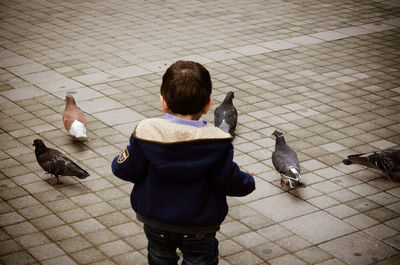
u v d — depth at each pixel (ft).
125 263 15.97
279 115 27.78
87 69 34.22
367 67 35.50
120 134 25.34
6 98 29.32
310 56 37.60
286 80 32.89
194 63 8.66
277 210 19.20
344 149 24.07
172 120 8.51
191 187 8.45
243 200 19.88
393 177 21.39
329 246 17.03
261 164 22.68
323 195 20.26
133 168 8.65
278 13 49.70
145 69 34.40
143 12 49.34
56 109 28.04
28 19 46.32
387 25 45.96
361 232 17.84
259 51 38.47
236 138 25.12
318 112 28.25
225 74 33.73
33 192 20.15
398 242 17.26
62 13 48.57
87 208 19.12
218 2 53.88
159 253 9.05
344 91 31.27
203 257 8.91
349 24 46.14
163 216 8.48
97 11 49.49
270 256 16.46
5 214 18.61
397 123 26.96
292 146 24.31
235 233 17.72
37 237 17.28
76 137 23.17
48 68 34.27
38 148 20.53
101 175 21.53
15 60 35.70
